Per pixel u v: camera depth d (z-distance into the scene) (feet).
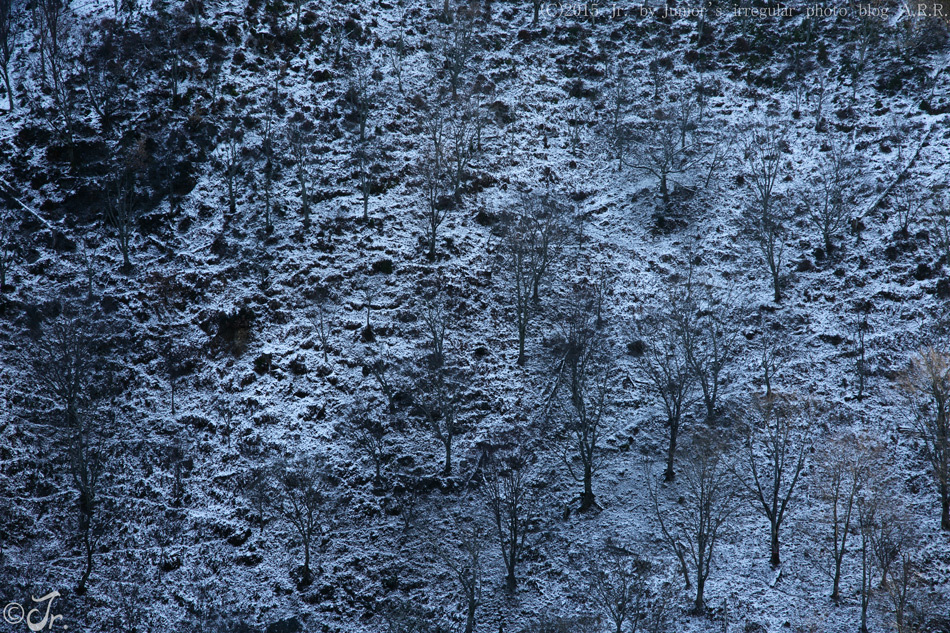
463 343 183.73
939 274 189.78
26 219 193.77
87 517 148.36
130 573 147.13
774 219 207.51
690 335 183.01
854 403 173.06
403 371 176.76
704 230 208.74
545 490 162.91
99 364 172.35
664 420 172.65
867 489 158.40
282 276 189.98
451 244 200.95
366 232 200.85
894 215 203.41
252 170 209.87
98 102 215.92
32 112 213.66
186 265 190.19
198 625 140.77
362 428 168.45
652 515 157.99
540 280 195.72
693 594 144.15
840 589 144.46
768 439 168.25
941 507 155.43
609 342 186.29
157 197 201.77
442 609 145.89
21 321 176.24
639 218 214.07
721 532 154.30
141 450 162.71
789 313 189.47
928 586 143.74
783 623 140.15
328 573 149.69
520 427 171.94
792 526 154.71
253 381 174.50
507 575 150.20
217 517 155.12
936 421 162.50
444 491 162.20
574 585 148.05
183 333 180.14
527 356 184.03
